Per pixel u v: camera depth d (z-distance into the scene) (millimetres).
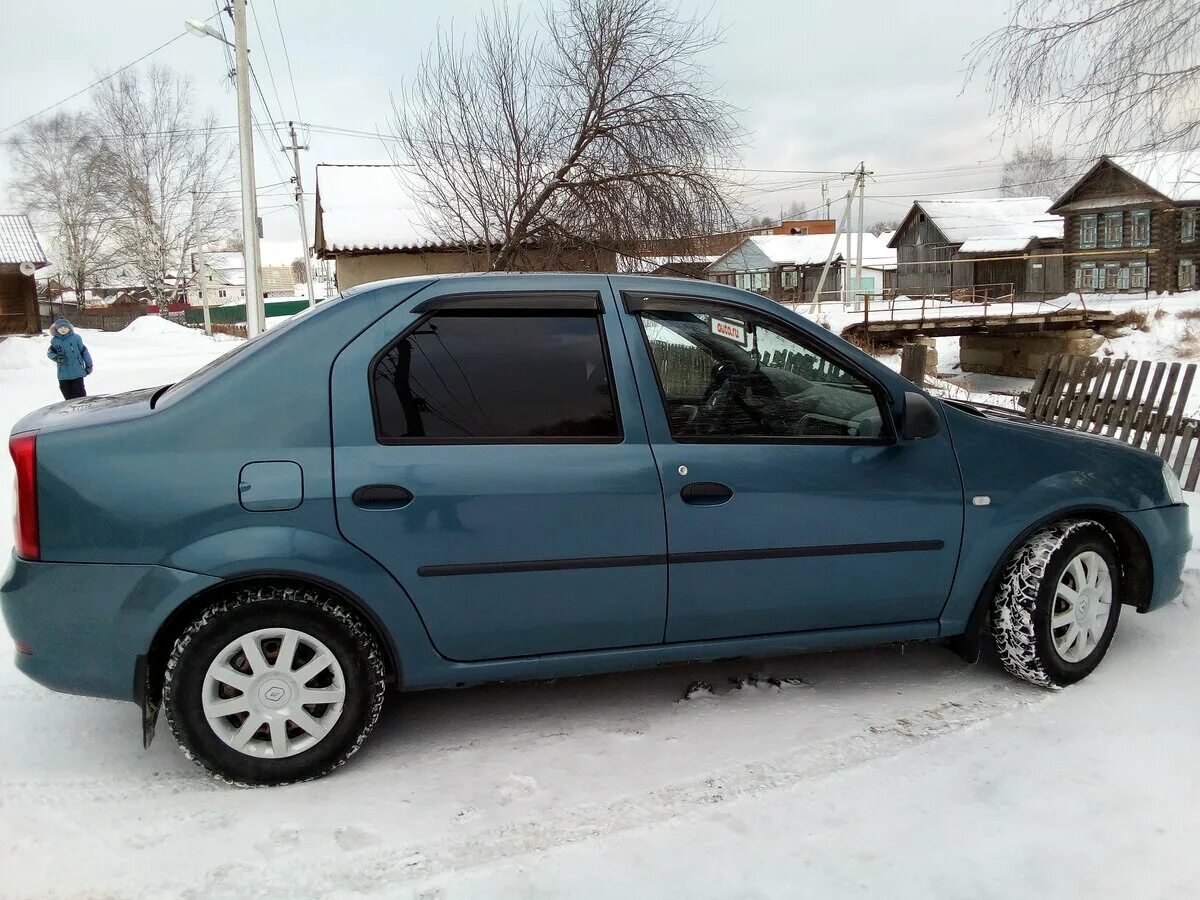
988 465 3439
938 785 2867
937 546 3377
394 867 2494
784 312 3352
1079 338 28797
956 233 54094
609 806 2785
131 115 47062
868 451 3295
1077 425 7750
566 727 3324
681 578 3121
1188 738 3107
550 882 2424
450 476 2906
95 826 2684
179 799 2838
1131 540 3711
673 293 3264
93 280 57000
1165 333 29312
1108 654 3850
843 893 2348
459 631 2986
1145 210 40750
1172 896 2318
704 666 3877
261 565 2758
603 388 3105
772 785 2893
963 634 3543
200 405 2844
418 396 2969
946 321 28672
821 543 3232
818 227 77312
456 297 3080
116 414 2910
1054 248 48688
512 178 16047
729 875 2436
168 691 2777
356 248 20000
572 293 3172
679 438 3129
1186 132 7602
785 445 3211
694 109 15547
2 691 3639
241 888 2406
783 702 3504
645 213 15477
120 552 2719
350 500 2828
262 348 2947
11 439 2820
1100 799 2758
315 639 2859
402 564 2885
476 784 2926
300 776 2900
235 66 17766
